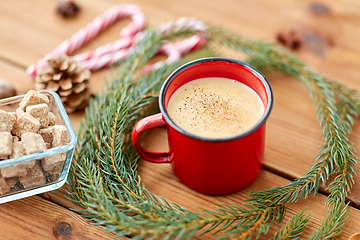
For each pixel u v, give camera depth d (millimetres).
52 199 420
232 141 371
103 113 448
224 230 394
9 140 387
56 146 402
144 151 421
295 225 381
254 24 570
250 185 427
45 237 396
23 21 578
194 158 389
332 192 401
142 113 470
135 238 351
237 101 421
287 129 468
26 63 532
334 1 589
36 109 408
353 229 391
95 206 378
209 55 500
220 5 595
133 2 602
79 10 595
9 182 398
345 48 537
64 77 487
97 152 427
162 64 511
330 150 423
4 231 399
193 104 420
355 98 474
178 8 593
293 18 575
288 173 435
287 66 498
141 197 389
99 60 524
